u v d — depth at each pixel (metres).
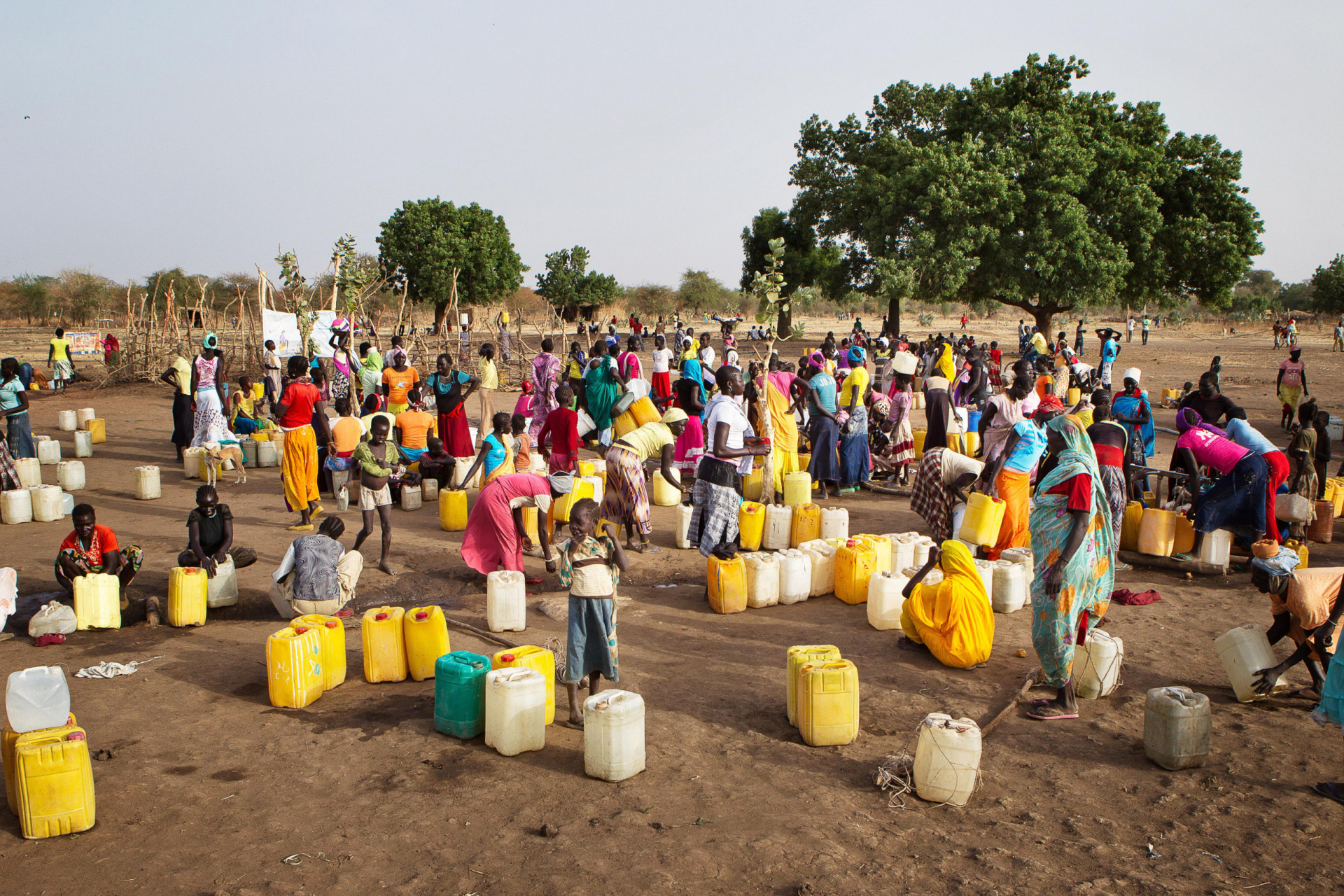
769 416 11.65
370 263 22.94
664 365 19.05
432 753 5.51
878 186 42.41
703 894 4.05
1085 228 38.28
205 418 13.98
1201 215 41.19
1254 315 83.69
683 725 5.88
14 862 4.35
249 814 4.79
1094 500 5.93
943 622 6.86
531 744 5.53
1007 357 39.31
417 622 6.62
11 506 11.30
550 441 11.02
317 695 6.34
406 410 13.42
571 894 4.05
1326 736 5.62
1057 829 4.61
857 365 13.34
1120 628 7.63
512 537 8.75
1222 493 9.09
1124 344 51.19
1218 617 7.89
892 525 11.27
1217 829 4.59
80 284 70.94
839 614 8.24
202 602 7.96
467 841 4.52
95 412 22.11
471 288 55.50
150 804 4.89
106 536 8.16
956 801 4.83
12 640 7.53
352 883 4.17
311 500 10.88
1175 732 5.16
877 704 6.22
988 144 41.31
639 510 9.88
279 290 24.41
